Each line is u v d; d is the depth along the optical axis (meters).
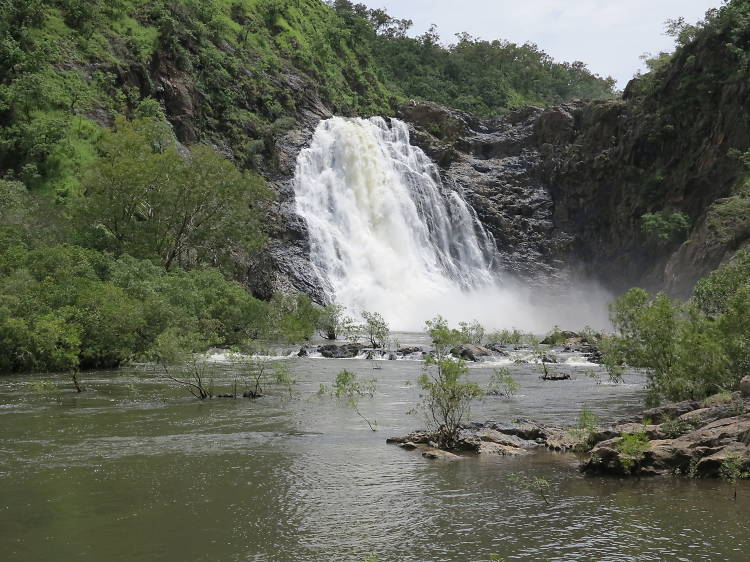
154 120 61.72
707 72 71.31
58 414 19.19
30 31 64.38
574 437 15.12
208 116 76.56
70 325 29.88
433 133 94.25
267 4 102.94
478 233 84.12
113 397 22.39
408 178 82.88
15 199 42.03
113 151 47.81
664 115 74.81
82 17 70.06
